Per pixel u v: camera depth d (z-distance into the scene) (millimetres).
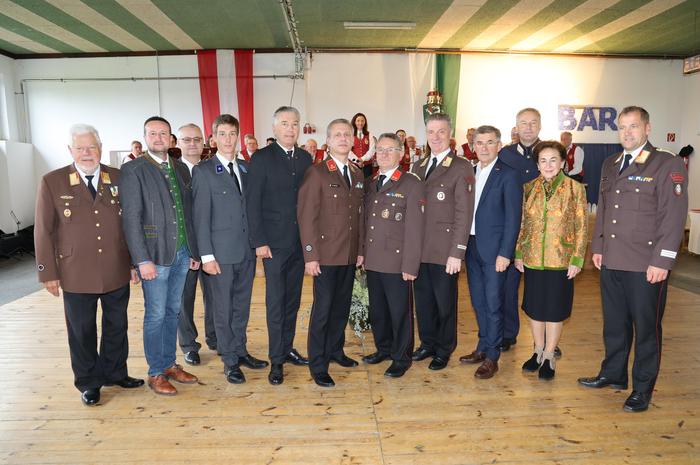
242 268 2801
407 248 2598
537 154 2715
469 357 3018
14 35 7527
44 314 4191
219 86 8562
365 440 2162
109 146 8758
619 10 6621
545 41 8125
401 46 8492
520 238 2816
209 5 6324
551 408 2445
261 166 2613
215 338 3275
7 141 8031
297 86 8648
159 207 2486
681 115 9203
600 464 1983
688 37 7902
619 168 2523
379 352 3025
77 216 2373
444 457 2033
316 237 2578
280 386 2703
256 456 2045
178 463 2000
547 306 2701
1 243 7207
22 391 2674
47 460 2027
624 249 2434
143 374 2896
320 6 6402
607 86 9016
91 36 7656
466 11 6648
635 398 2428
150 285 2533
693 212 6910
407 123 8766
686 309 4242
